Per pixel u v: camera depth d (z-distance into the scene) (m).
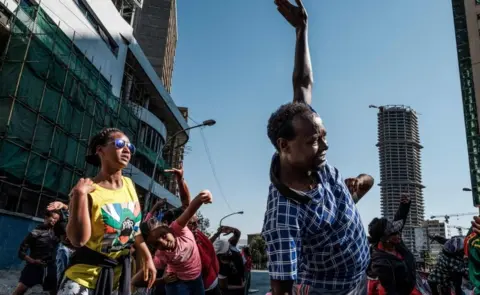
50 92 17.31
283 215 1.42
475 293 3.04
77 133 19.80
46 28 17.70
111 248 2.56
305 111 1.50
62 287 2.49
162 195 36.84
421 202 111.75
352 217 1.57
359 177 2.10
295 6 2.19
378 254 3.47
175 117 43.69
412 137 115.56
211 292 4.58
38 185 16.52
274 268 1.39
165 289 4.07
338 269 1.56
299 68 2.09
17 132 14.95
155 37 67.50
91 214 2.51
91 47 23.14
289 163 1.49
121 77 28.08
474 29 46.12
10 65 15.28
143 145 32.59
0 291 8.78
